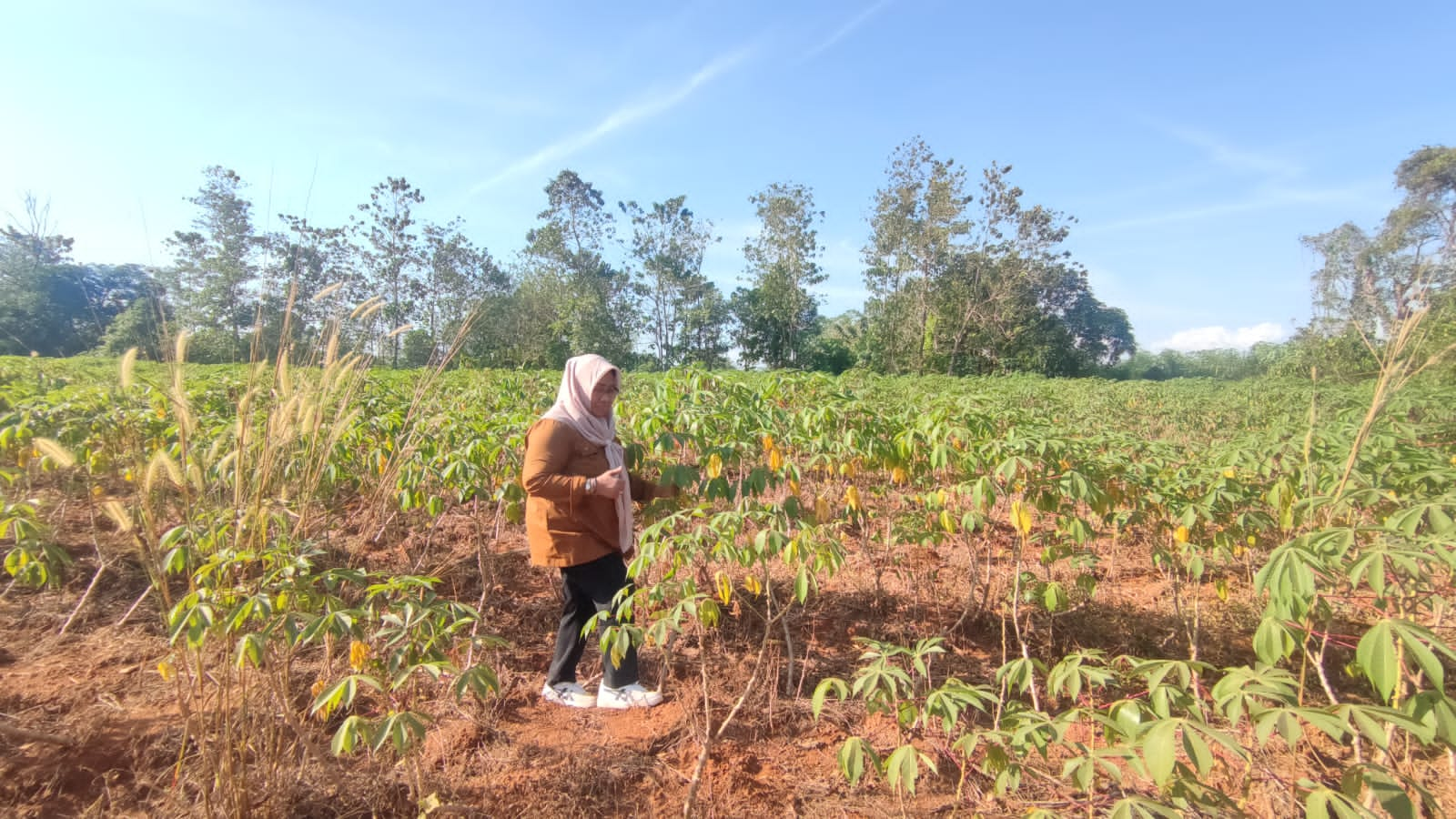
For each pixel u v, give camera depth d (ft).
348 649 9.91
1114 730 5.42
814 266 130.82
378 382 21.95
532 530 9.95
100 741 8.07
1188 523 10.27
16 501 11.46
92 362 25.75
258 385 7.51
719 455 10.75
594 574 9.84
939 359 124.77
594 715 9.81
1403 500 9.12
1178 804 4.88
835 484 15.75
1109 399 46.52
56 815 7.00
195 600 6.41
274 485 7.61
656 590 8.48
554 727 9.50
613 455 10.25
